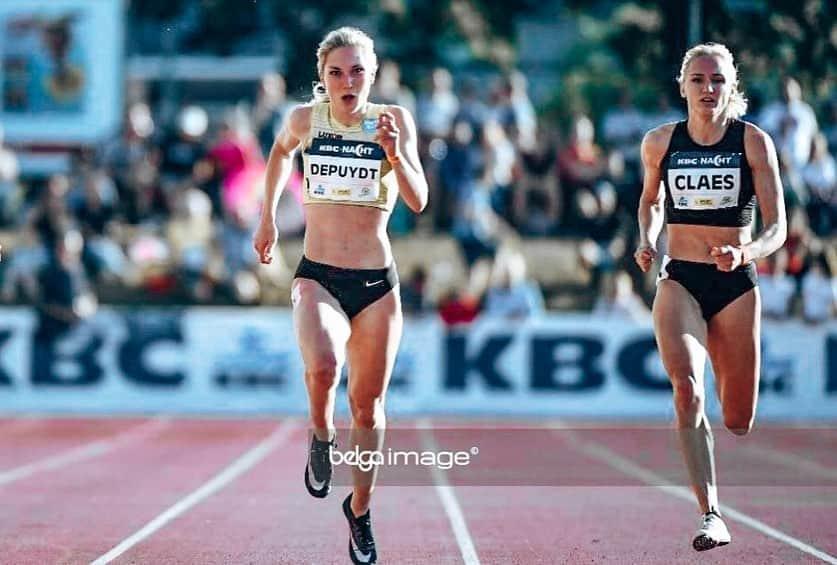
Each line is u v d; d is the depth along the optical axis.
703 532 21.31
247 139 63.34
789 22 44.81
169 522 30.19
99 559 25.41
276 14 69.31
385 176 22.28
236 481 37.91
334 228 22.20
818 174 52.12
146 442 48.31
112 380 58.06
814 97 49.41
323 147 22.27
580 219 60.78
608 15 67.00
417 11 72.44
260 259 23.19
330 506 32.81
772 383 55.91
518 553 26.23
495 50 74.81
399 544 27.30
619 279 58.22
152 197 65.06
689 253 23.20
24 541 27.52
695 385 21.98
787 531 28.94
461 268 62.66
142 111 67.88
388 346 22.16
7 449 46.03
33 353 57.91
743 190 22.97
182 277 62.50
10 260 62.03
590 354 57.75
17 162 68.56
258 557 25.61
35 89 68.75
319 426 21.61
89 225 63.62
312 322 21.53
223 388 58.09
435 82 63.88
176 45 72.31
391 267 22.39
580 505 33.28
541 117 75.25
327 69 22.09
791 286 54.78
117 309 60.81
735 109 23.19
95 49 68.94
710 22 42.66
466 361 57.75
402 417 57.28
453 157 61.81
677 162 23.17
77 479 38.34
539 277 62.16
